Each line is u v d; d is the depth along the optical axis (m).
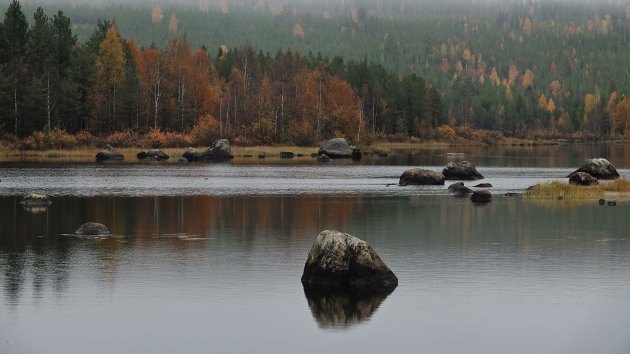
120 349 21.20
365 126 174.00
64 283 28.31
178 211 49.97
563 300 26.16
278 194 61.91
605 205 53.09
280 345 21.61
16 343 21.62
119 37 152.75
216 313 24.61
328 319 24.02
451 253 34.38
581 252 34.69
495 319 24.03
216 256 33.56
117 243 36.97
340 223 44.25
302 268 31.05
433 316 24.33
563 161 119.62
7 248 35.31
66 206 52.38
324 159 117.50
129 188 66.75
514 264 31.95
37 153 119.75
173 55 170.75
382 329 23.03
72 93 132.75
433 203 54.97
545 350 21.23
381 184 72.44
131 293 26.97
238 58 198.12
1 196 58.84
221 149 123.75
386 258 33.22
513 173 90.38
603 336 22.36
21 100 128.50
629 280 29.06
